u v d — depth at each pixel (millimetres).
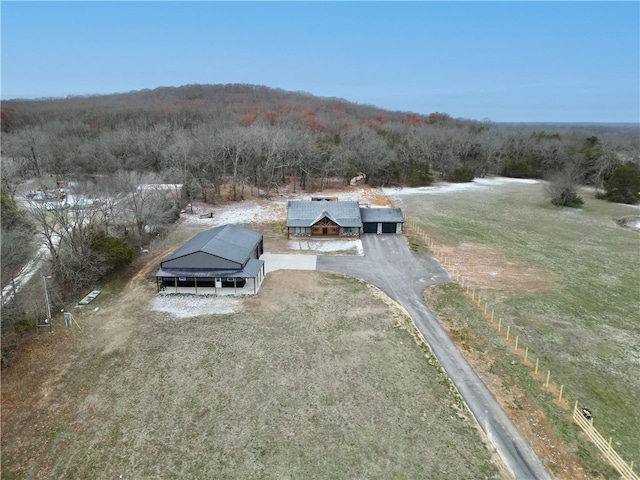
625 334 30031
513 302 34469
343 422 21266
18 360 25766
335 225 49844
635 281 39188
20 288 33656
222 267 35031
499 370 25703
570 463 19156
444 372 25359
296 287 36281
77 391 23234
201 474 18266
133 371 24938
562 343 28766
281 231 52188
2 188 48906
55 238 43469
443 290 36406
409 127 121500
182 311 32000
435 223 57594
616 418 22094
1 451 19375
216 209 61250
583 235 53906
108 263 37469
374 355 26797
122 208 45000
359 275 39188
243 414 21703
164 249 45344
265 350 27125
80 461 18875
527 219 61438
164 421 21188
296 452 19438
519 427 21234
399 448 19719
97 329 29406
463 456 19375
